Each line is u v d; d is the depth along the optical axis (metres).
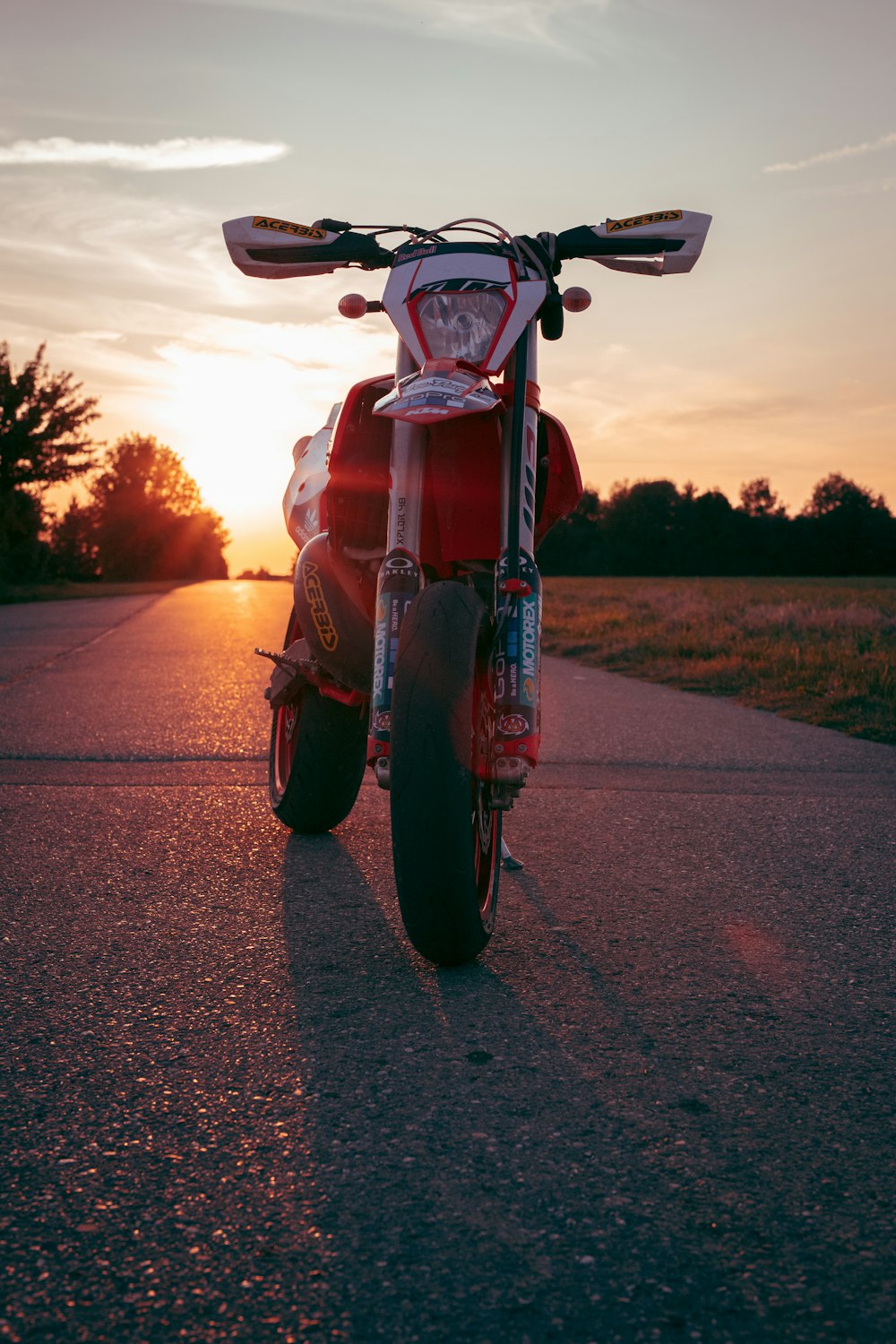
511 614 2.95
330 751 4.25
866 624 16.33
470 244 3.23
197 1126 2.11
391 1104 2.20
